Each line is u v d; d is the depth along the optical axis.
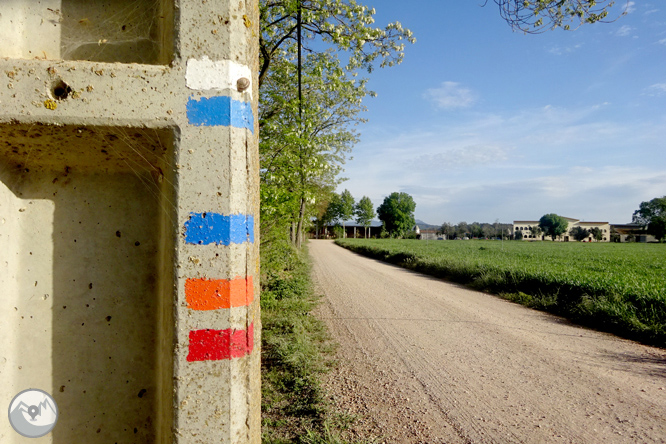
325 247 38.09
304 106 7.01
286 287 8.66
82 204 1.45
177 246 1.29
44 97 1.26
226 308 1.30
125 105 1.29
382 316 7.21
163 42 1.42
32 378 1.37
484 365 4.68
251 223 1.42
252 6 1.50
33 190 1.42
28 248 1.40
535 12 4.21
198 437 1.26
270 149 6.08
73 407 1.41
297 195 6.55
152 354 1.48
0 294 1.33
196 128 1.32
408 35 8.71
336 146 13.38
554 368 4.61
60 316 1.41
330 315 7.20
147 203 1.50
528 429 3.17
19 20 1.39
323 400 3.54
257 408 1.50
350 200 63.03
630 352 5.28
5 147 1.35
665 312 6.25
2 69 1.25
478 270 11.94
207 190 1.32
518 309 8.23
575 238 90.06
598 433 3.12
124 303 1.46
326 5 7.85
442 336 5.93
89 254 1.45
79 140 1.33
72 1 1.44
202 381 1.27
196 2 1.35
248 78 1.41
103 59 1.44
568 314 7.51
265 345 5.09
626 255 23.53
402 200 79.44
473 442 2.96
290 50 8.95
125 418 1.45
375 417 3.32
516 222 103.38
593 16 4.16
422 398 3.72
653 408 3.57
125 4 1.46
